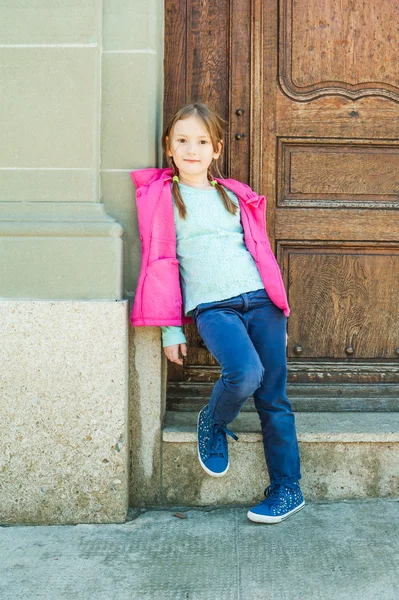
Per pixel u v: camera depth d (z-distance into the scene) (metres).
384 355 2.85
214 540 2.21
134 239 2.46
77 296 2.35
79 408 2.34
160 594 1.88
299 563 2.05
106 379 2.34
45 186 2.38
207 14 2.75
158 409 2.48
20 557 2.11
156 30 2.44
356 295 2.83
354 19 2.77
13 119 2.37
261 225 2.46
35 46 2.35
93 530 2.31
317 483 2.52
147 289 2.32
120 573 2.00
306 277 2.82
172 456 2.51
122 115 2.41
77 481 2.37
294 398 2.81
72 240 2.34
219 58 2.76
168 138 2.41
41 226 2.33
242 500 2.51
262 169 2.78
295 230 2.80
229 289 2.29
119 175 2.43
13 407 2.35
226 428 2.42
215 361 2.81
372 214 2.81
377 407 2.81
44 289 2.35
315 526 2.30
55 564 2.06
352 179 2.81
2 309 2.33
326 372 2.83
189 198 2.36
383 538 2.20
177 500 2.52
